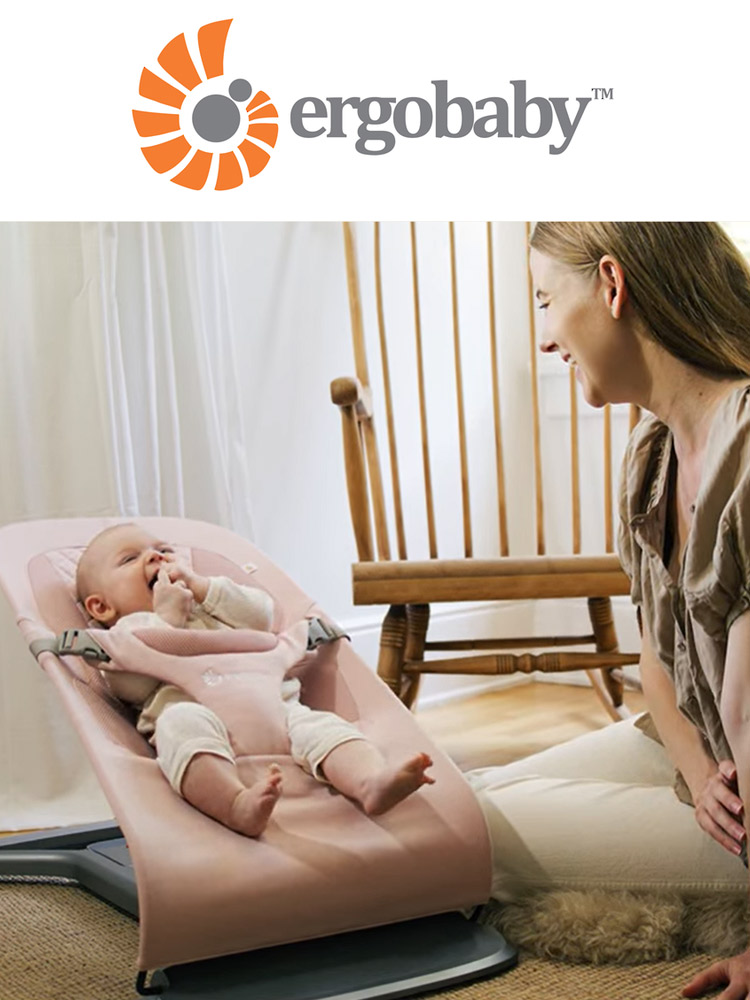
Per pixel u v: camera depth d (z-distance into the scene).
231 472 2.03
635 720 1.29
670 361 1.04
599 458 2.68
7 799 1.79
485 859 1.10
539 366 2.77
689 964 1.08
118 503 1.83
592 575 1.79
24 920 1.31
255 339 2.22
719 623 0.99
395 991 1.01
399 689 1.85
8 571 1.30
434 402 2.59
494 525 2.74
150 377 1.90
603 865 1.13
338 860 1.04
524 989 1.04
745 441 0.96
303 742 1.13
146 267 1.90
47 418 1.82
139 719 1.16
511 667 1.90
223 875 0.98
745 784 0.97
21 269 1.83
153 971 1.04
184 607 1.24
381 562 1.79
